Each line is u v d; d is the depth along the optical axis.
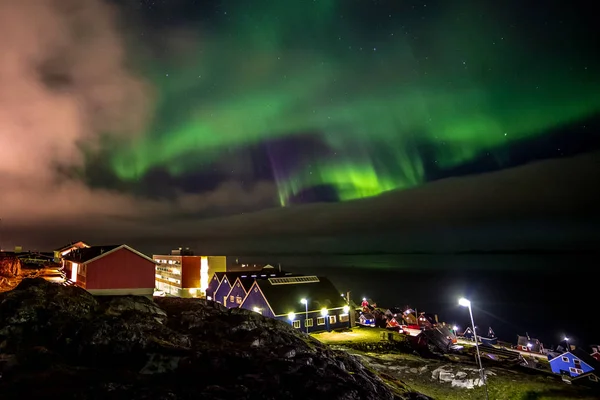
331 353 32.62
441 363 47.88
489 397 37.28
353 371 29.17
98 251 39.56
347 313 65.88
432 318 102.75
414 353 55.88
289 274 79.00
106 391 16.92
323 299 64.88
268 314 60.62
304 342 32.12
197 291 89.38
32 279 28.62
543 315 133.62
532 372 54.59
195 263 90.56
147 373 20.08
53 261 82.62
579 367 56.41
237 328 30.50
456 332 94.12
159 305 36.50
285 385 20.66
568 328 118.56
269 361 23.42
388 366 45.53
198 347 24.95
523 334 112.81
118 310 29.59
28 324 23.17
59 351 21.17
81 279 38.56
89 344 21.66
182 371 20.81
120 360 21.20
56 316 24.31
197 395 17.83
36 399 15.73
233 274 75.94
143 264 38.94
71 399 15.97
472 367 45.19
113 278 37.38
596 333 113.31
